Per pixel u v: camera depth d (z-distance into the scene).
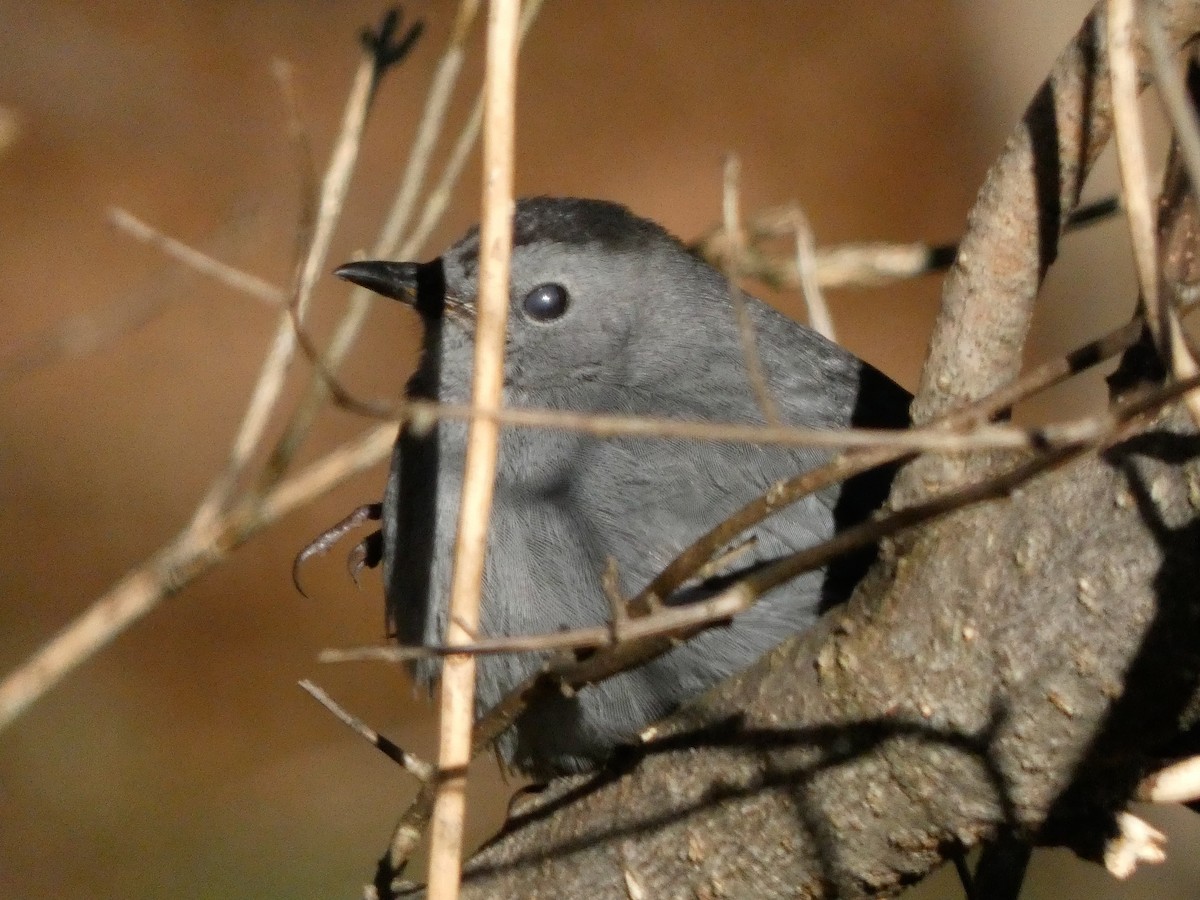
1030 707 6.31
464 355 10.42
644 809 7.30
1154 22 5.71
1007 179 6.64
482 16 26.86
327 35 28.66
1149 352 6.50
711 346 10.09
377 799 18.73
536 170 26.95
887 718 6.57
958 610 6.41
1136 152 6.10
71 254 26.02
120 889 17.03
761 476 9.10
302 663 22.20
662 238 10.50
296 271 7.08
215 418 25.48
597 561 8.94
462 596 6.81
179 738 20.47
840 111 27.41
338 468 6.92
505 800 17.77
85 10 29.28
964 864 8.52
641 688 8.41
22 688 6.42
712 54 28.47
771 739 6.91
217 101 27.92
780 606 8.57
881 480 8.98
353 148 7.66
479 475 6.86
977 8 25.77
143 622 22.62
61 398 26.02
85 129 27.48
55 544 23.97
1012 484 5.72
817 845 6.84
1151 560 6.05
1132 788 6.43
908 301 25.48
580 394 10.19
